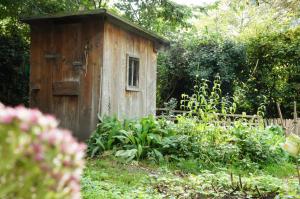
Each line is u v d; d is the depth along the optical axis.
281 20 19.09
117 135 7.21
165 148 7.02
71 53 8.06
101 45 7.74
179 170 6.24
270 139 8.02
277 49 14.77
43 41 8.40
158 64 15.41
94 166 5.97
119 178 5.17
